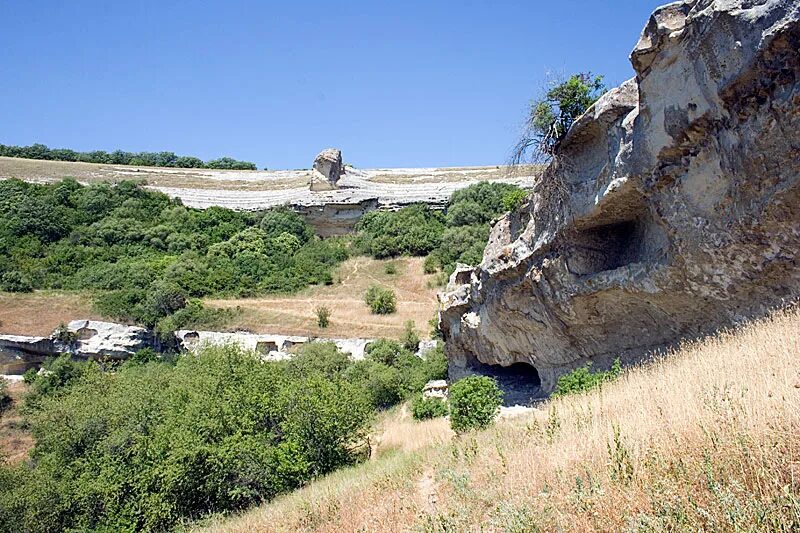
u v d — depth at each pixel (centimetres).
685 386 659
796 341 657
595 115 1083
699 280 991
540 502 479
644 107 948
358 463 1548
